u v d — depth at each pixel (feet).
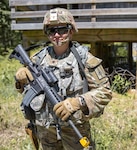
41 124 9.18
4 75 28.73
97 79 8.79
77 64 8.87
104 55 36.83
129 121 18.98
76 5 36.35
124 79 26.84
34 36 30.96
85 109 8.63
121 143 16.20
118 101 23.50
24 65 9.61
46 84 8.84
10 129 18.76
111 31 27.91
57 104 8.41
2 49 59.52
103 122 18.83
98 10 27.30
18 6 32.89
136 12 26.27
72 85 8.84
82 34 28.84
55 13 8.68
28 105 9.05
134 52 48.83
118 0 26.66
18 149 15.85
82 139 8.34
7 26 59.06
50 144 9.65
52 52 9.21
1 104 22.91
